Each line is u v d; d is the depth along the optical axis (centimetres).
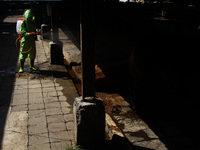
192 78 308
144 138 376
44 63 778
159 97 398
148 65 350
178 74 318
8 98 508
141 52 312
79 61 792
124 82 569
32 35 640
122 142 352
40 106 477
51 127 400
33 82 608
